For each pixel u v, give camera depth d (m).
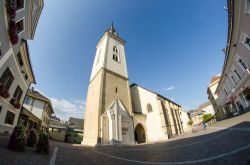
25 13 13.63
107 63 29.67
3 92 12.03
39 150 8.88
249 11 12.65
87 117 28.36
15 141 7.99
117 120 23.31
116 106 24.62
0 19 9.61
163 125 27.56
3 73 12.22
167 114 33.06
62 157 8.51
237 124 13.96
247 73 17.12
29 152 8.32
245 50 15.99
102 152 12.80
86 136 26.28
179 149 10.44
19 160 5.98
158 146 15.17
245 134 8.99
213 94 40.28
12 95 15.08
